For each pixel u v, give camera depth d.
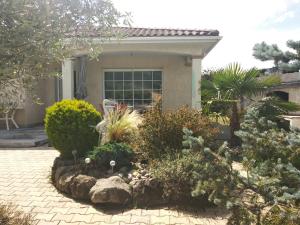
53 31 3.07
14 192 5.93
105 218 4.80
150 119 6.85
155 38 11.35
